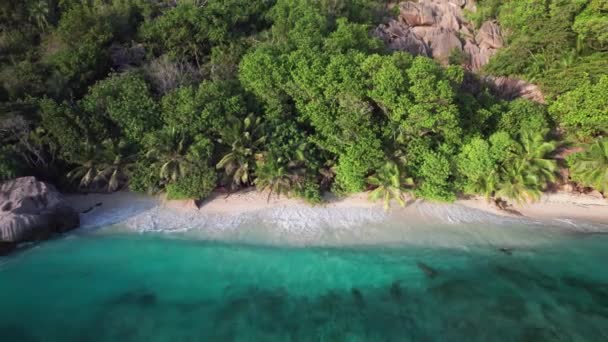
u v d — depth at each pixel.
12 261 22.19
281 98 29.52
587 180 27.64
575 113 29.97
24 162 26.78
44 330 17.66
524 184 26.70
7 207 23.42
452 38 42.50
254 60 29.20
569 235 25.64
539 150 26.89
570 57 36.31
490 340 17.28
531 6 41.66
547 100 34.22
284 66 28.84
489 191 27.03
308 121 29.33
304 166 27.34
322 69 27.52
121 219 26.67
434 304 19.52
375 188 28.58
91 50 33.84
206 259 23.16
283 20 40.69
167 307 19.25
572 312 18.89
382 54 34.38
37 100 28.23
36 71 31.34
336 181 27.78
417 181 27.34
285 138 27.69
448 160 27.16
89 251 23.53
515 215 27.66
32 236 23.62
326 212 27.38
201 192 26.89
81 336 17.36
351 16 44.16
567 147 30.88
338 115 27.77
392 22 44.16
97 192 29.06
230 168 27.14
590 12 37.25
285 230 25.88
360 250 24.12
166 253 23.62
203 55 40.28
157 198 28.45
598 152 27.03
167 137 26.34
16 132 26.64
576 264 22.66
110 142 26.97
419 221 26.81
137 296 19.98
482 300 19.77
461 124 28.06
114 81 30.05
